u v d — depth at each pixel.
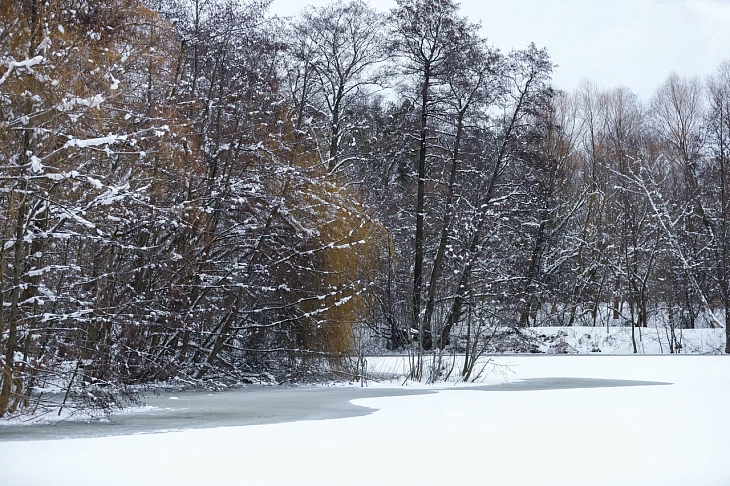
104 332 17.31
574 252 50.34
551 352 40.78
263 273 23.66
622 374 24.52
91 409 14.72
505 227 42.34
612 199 55.03
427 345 27.98
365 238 24.97
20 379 14.44
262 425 12.54
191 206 21.03
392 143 40.34
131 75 19.66
